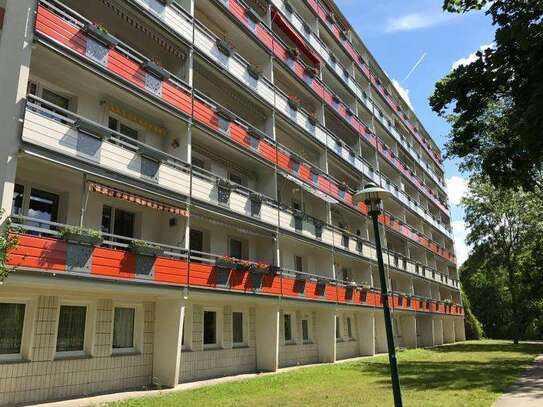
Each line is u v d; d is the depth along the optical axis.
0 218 9.72
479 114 13.96
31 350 11.72
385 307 9.34
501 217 48.66
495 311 64.19
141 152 14.03
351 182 32.72
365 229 31.42
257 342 20.09
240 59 20.33
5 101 11.05
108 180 13.03
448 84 13.65
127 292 13.04
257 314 20.33
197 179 16.27
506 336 62.59
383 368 21.30
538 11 10.71
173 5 16.72
